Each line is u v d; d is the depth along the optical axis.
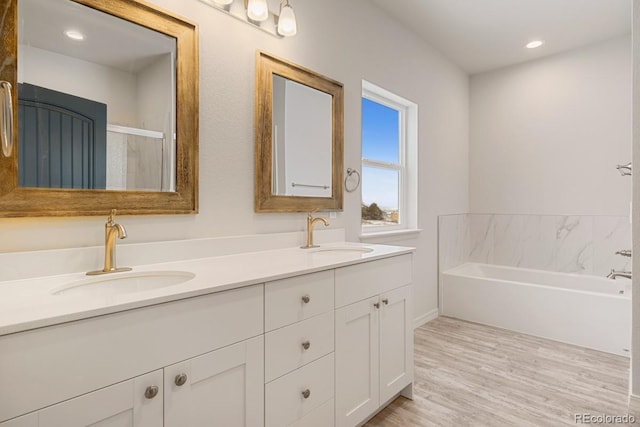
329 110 2.14
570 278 3.19
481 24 2.81
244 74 1.68
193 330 0.97
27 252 1.08
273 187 1.81
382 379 1.72
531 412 1.78
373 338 1.67
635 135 1.61
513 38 3.04
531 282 3.42
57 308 0.78
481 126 3.80
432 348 2.60
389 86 2.68
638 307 1.61
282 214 1.88
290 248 1.88
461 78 3.71
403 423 1.70
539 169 3.44
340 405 1.48
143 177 1.33
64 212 1.14
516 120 3.57
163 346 0.91
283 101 1.87
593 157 3.14
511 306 2.99
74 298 0.87
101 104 1.23
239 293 1.09
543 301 2.82
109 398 0.81
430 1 2.49
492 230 3.73
